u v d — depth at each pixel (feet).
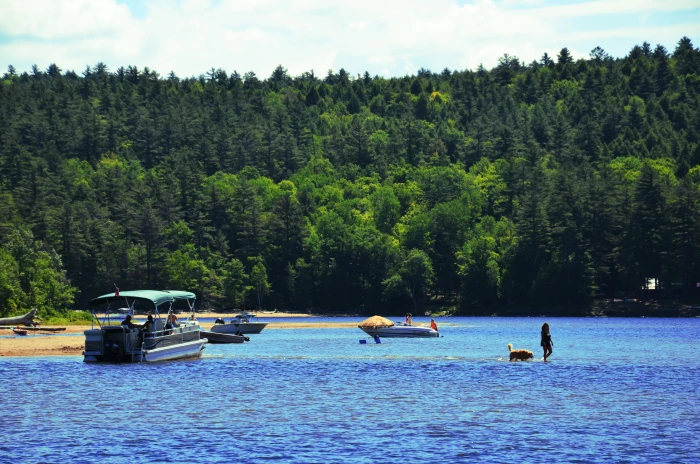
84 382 195.42
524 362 246.68
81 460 116.47
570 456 118.73
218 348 309.42
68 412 152.56
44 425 139.85
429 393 177.58
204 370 221.87
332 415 150.00
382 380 200.85
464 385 190.90
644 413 151.64
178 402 164.66
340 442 127.34
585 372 217.56
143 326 238.89
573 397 171.32
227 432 134.41
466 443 126.72
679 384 192.13
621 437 130.52
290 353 282.77
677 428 137.28
